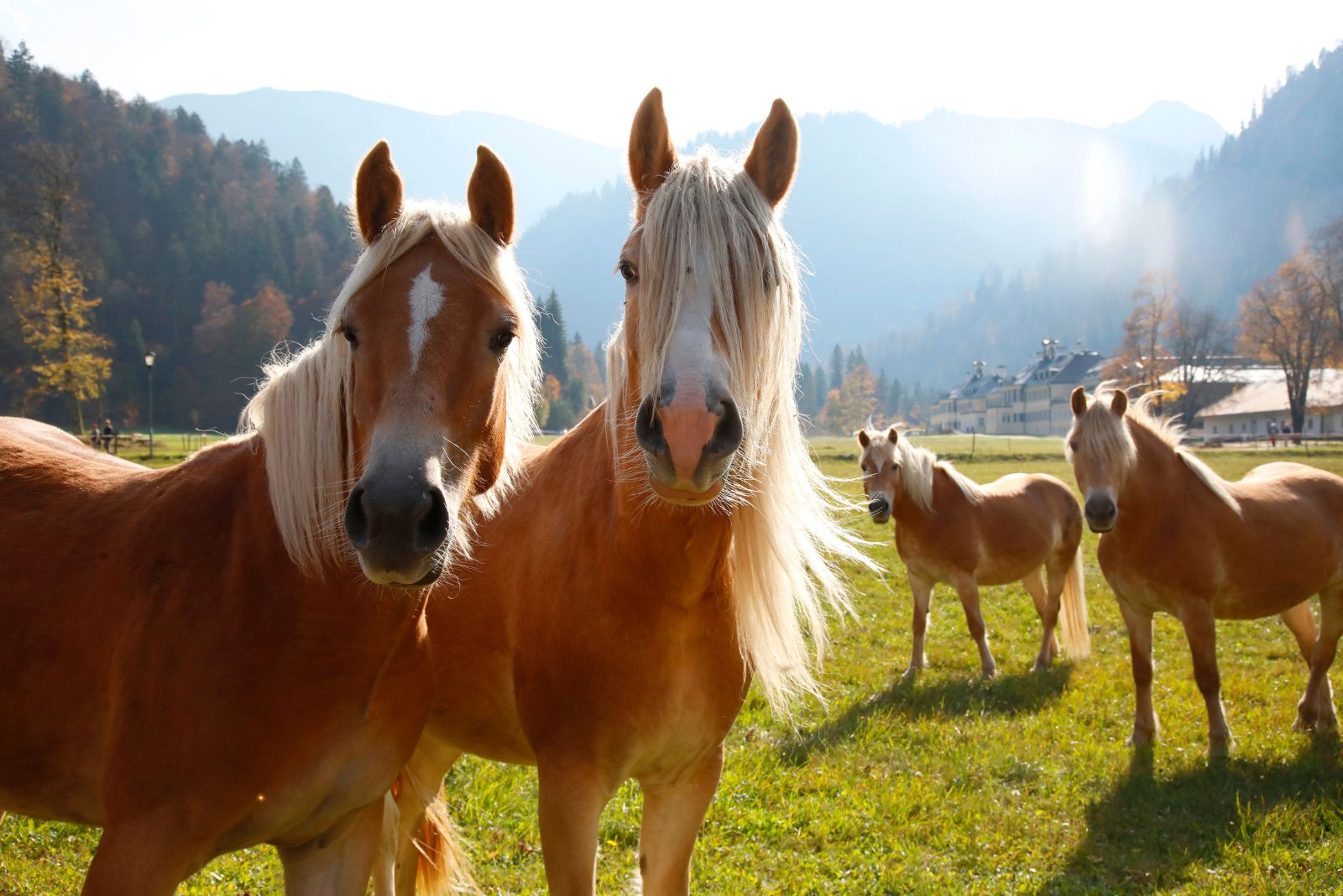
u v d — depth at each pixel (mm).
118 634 2307
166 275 74625
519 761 3314
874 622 9961
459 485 2234
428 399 2111
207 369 68500
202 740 2178
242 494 2473
